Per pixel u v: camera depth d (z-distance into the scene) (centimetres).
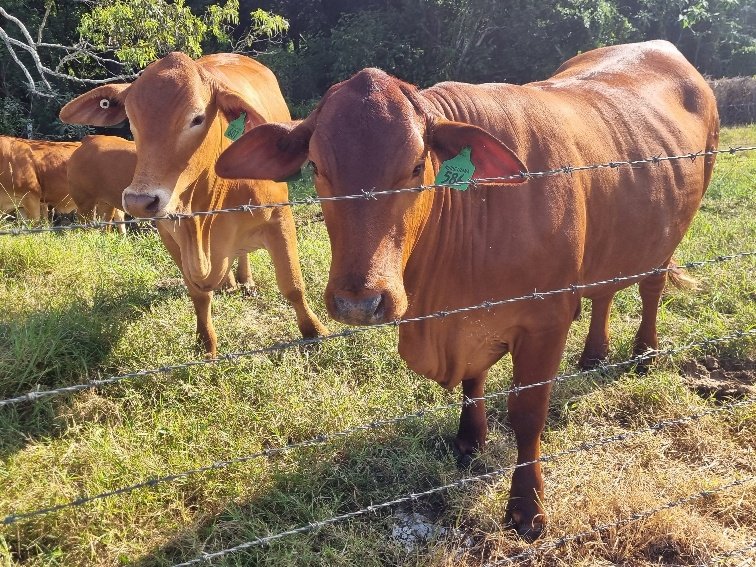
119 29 997
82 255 559
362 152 223
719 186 818
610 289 362
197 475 318
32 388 388
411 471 334
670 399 382
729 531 292
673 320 477
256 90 476
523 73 1686
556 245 280
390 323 226
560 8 1581
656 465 334
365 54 1557
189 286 421
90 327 433
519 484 302
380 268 224
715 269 541
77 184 791
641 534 287
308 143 247
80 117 415
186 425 357
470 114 284
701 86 426
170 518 302
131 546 283
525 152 287
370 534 291
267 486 319
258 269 580
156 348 429
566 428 369
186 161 364
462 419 354
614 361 438
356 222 223
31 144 872
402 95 236
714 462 335
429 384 404
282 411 371
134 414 371
